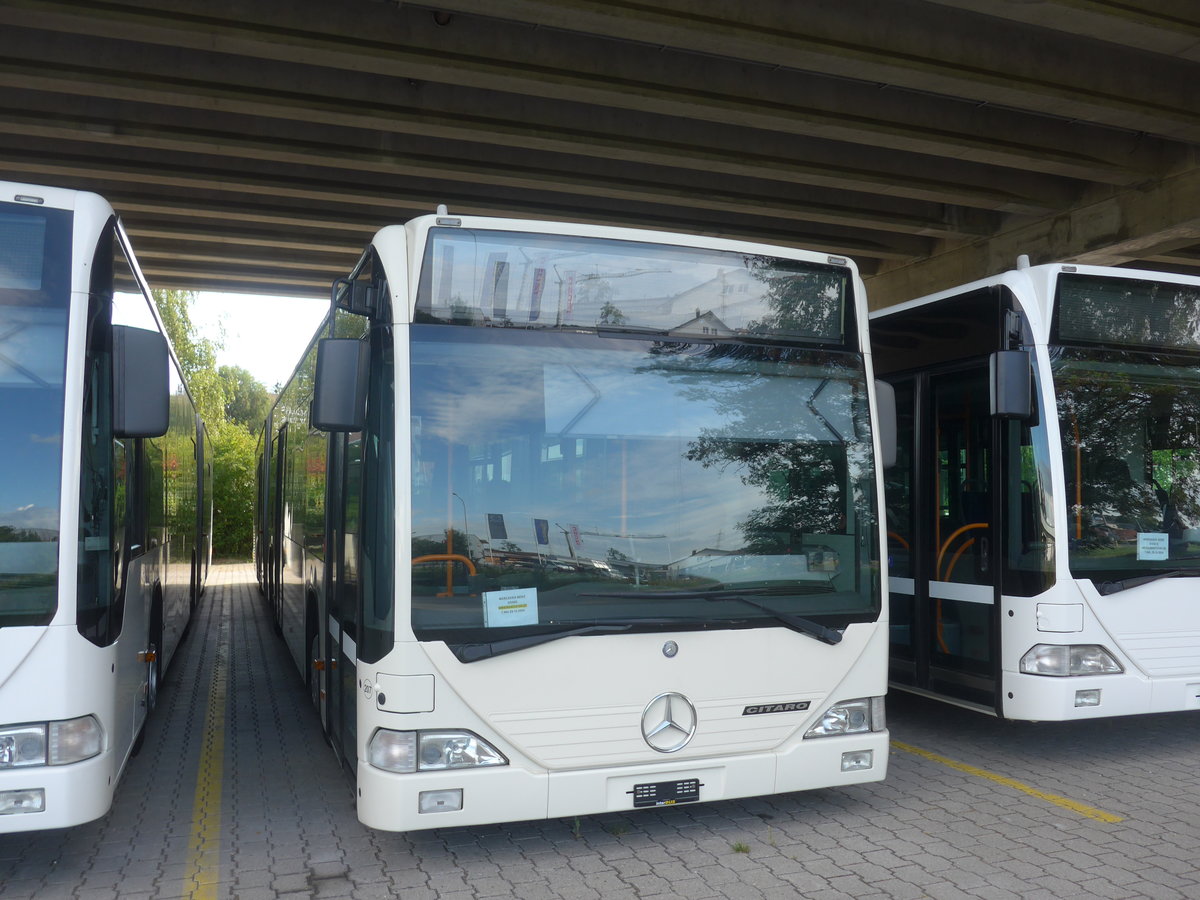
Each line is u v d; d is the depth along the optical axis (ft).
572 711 15.28
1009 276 22.00
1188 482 22.22
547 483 15.66
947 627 23.41
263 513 57.11
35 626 14.02
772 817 18.58
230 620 51.47
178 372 34.94
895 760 22.65
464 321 15.69
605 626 15.49
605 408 16.15
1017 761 22.53
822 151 39.68
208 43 28.55
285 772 21.99
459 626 14.88
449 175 39.22
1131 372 22.00
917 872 15.74
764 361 17.38
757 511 16.81
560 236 16.37
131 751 19.38
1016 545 21.29
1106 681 20.59
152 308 25.27
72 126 34.58
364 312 15.92
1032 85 32.89
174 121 35.47
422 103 34.06
